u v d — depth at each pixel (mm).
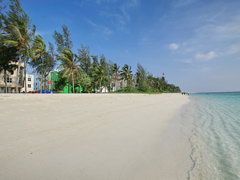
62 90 36000
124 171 2258
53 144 3127
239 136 4391
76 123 4879
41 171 2150
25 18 23312
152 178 2115
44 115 5641
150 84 69625
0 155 2521
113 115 6617
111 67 48906
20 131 3734
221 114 9086
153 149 3178
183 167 2500
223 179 2203
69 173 2133
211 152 3205
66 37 34438
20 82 37250
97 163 2455
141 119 6180
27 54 22344
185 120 6781
